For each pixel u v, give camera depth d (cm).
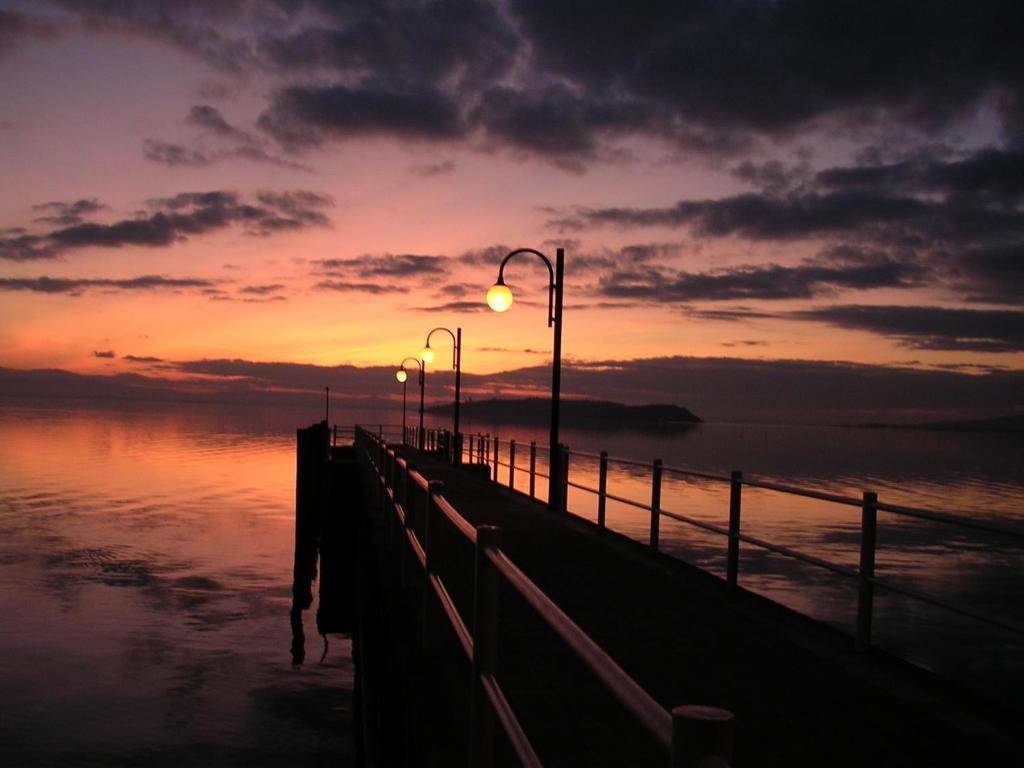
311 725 1609
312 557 2812
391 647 674
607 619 789
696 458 11950
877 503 673
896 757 471
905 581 2788
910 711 546
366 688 1164
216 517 4450
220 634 2217
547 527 1437
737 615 809
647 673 624
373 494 1652
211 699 1731
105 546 3500
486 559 356
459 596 840
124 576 2905
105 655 2005
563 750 474
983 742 494
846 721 527
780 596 2428
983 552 3572
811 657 669
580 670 620
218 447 12300
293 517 4503
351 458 4138
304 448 2845
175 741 1514
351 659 2041
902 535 4134
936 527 4503
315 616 2456
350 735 1570
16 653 1995
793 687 593
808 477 8700
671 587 939
